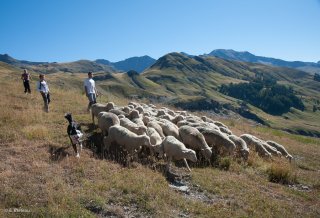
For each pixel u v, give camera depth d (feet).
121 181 37.06
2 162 39.27
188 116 73.97
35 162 39.73
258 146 60.49
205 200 37.22
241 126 105.50
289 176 49.67
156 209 32.68
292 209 37.78
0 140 46.68
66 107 74.59
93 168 40.27
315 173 58.65
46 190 32.94
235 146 53.78
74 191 33.76
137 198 34.14
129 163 43.70
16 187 33.47
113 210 31.32
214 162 50.29
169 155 45.24
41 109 67.97
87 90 67.87
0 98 75.72
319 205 40.86
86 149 47.21
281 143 87.56
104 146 48.42
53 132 52.65
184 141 51.90
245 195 39.37
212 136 53.21
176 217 31.96
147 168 42.96
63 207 30.37
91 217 29.50
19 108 68.59
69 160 41.65
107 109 59.41
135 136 45.42
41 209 29.58
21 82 131.23
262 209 36.52
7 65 488.02
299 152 78.59
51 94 92.27
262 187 44.04
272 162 56.24
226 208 35.32
